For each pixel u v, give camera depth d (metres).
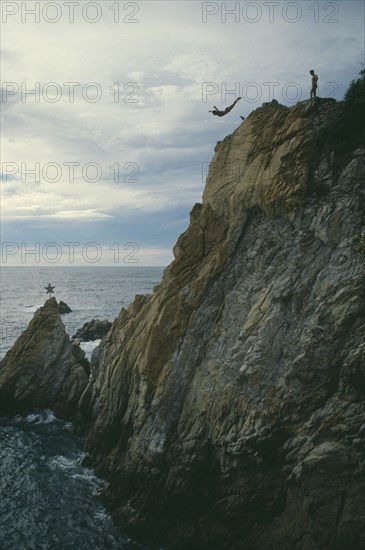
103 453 31.19
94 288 194.00
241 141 31.66
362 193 24.28
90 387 37.88
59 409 41.03
